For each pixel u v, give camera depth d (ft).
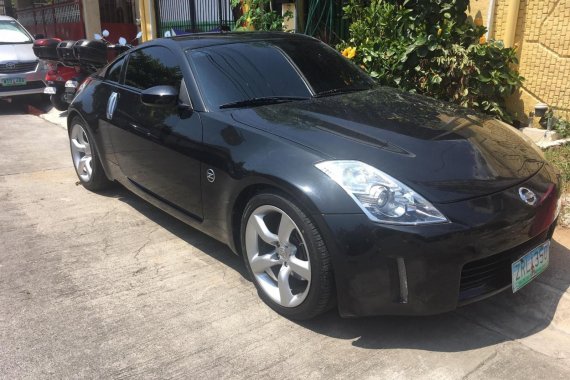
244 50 12.59
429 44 18.85
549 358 8.41
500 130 10.96
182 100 11.74
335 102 11.38
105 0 46.57
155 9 39.81
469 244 8.00
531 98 19.85
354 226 8.08
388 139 9.36
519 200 8.67
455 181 8.50
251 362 8.44
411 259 7.91
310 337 9.07
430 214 7.98
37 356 8.63
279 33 14.19
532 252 9.21
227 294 10.52
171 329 9.35
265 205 9.32
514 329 9.19
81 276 11.32
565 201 13.64
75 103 16.35
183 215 11.98
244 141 9.92
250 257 10.00
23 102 35.91
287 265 9.25
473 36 19.17
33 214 15.02
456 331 9.16
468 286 8.50
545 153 16.80
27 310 9.98
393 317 9.59
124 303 10.21
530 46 19.51
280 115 10.43
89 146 16.11
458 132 10.03
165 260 12.05
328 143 9.12
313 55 13.30
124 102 13.89
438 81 18.84
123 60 15.06
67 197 16.49
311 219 8.46
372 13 20.95
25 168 19.81
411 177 8.39
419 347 8.74
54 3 53.16
